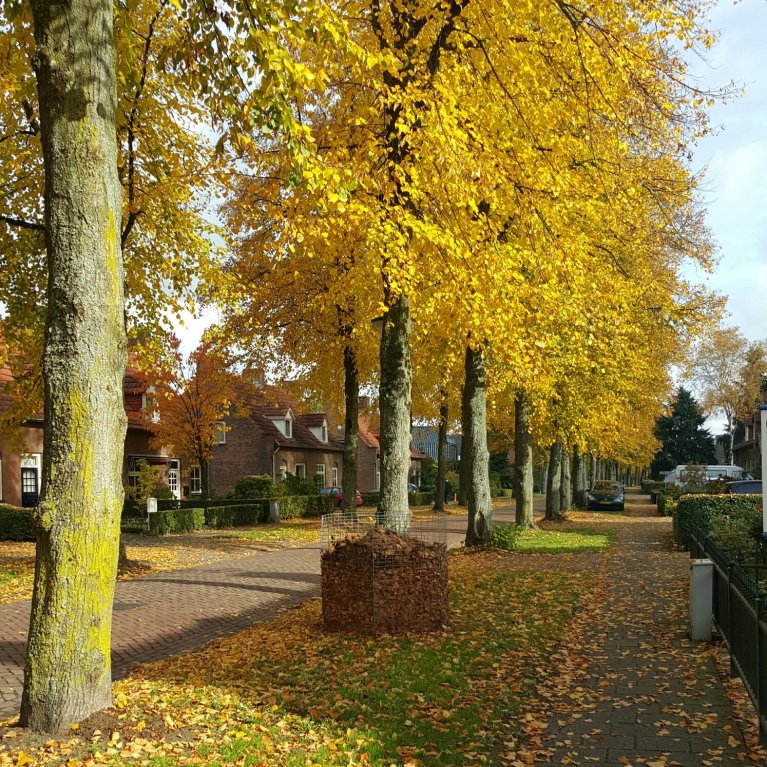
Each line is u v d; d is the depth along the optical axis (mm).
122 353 5109
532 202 10219
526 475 21516
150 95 11773
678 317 16719
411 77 9367
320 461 48000
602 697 6164
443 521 9445
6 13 7406
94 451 4879
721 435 84062
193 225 13586
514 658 7328
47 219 4957
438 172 8688
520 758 4957
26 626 9188
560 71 10633
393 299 9609
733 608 6457
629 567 14023
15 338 13758
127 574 13750
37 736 4617
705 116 10211
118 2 7883
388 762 4742
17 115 12039
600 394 19141
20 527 20484
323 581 8531
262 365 20703
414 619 8305
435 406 30234
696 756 4891
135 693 5742
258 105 7172
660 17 9398
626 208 12109
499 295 9258
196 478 41250
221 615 10008
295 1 6664
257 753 4738
